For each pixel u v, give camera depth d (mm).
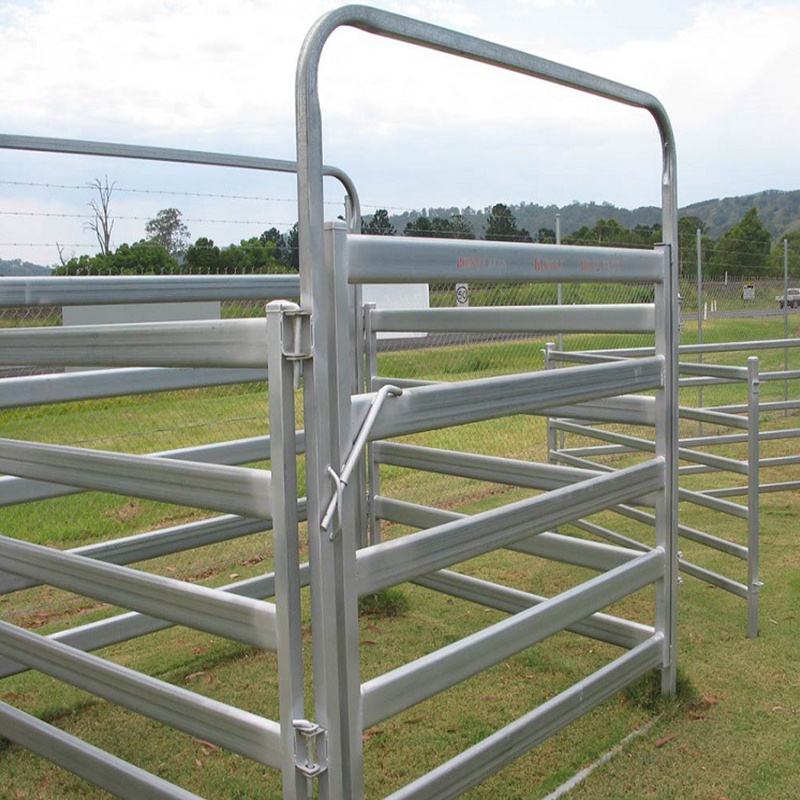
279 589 1585
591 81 2346
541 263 2221
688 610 3725
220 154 3148
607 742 2586
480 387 1979
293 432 1546
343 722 1650
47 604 4000
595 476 2643
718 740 2598
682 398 10844
